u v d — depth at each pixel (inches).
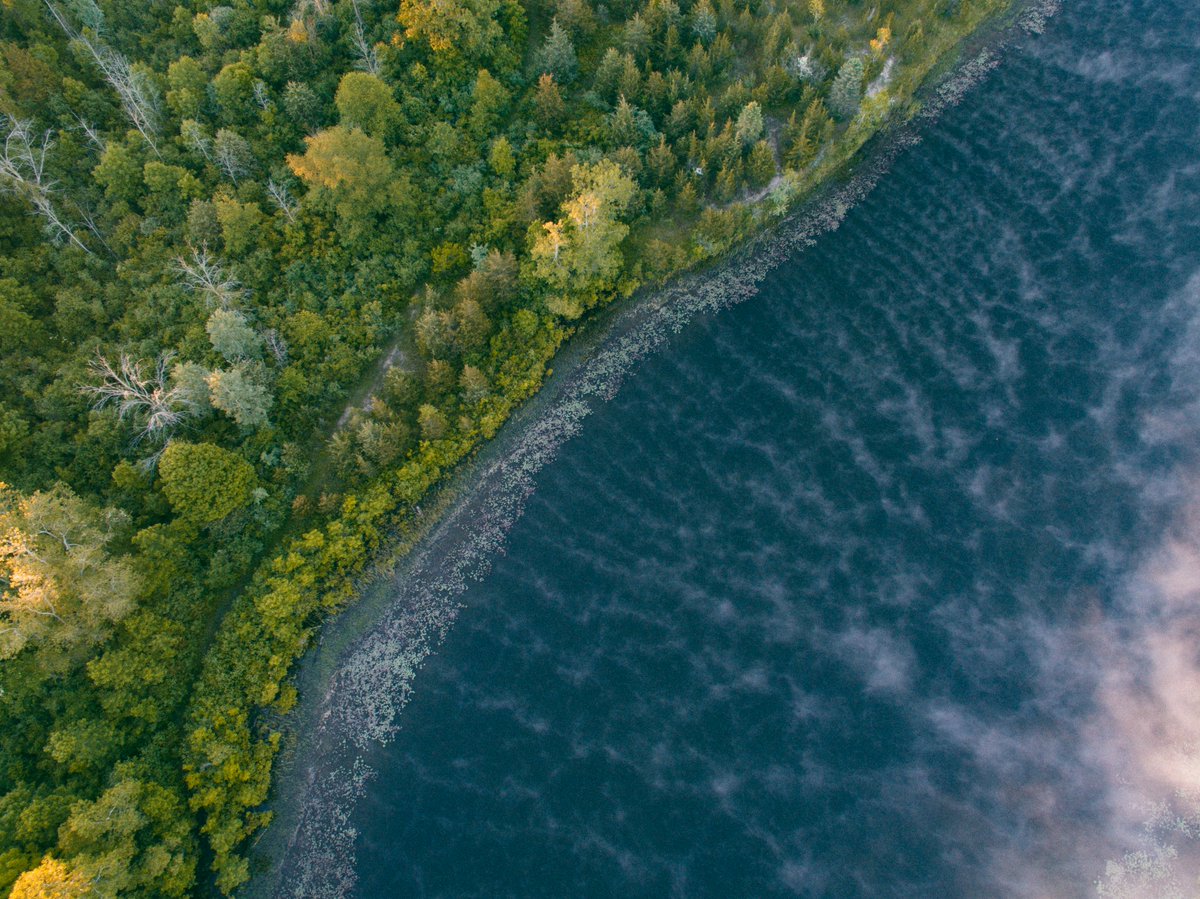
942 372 3336.6
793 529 3102.9
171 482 2837.1
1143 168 3659.0
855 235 3671.3
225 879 2561.5
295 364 3260.3
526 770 2783.0
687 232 3609.7
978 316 3432.6
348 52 3878.0
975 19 4035.4
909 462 3176.7
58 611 2610.7
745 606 2987.2
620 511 3189.0
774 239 3681.1
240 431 3152.1
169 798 2596.0
